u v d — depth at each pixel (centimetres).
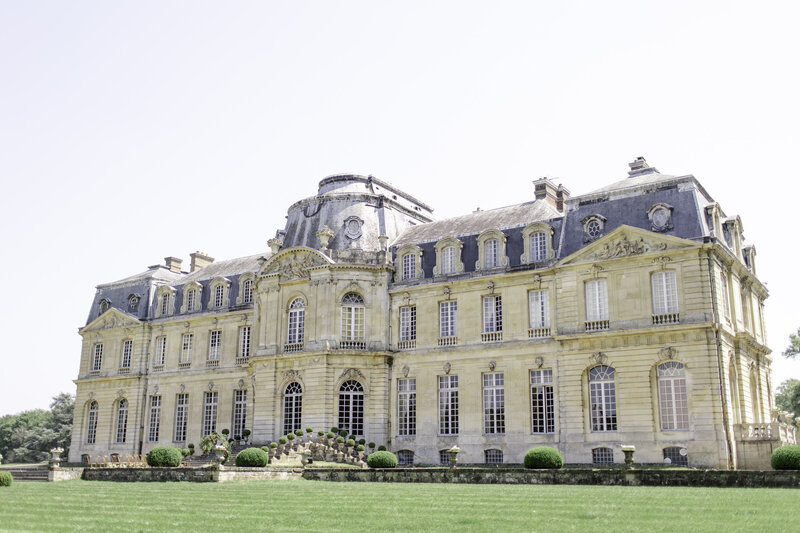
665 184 4509
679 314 4250
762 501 2150
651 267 4378
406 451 5162
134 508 2270
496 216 5462
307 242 5688
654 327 4272
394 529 1730
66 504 2428
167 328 6750
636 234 4447
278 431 5359
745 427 4141
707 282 4216
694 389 4147
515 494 2545
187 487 3184
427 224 5856
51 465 4134
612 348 4425
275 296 5622
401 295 5369
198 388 6400
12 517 2056
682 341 4225
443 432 5056
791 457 3319
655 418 4244
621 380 4366
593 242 4547
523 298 4891
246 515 2044
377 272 5431
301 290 5519
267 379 5475
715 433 4047
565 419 4516
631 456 3145
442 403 5097
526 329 4834
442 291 5200
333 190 5847
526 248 4925
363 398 5244
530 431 4703
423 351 5191
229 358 6291
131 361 6831
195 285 6681
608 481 2927
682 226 4362
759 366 4953
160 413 6581
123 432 6775
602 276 4531
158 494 2803
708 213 4450
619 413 4347
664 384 4275
